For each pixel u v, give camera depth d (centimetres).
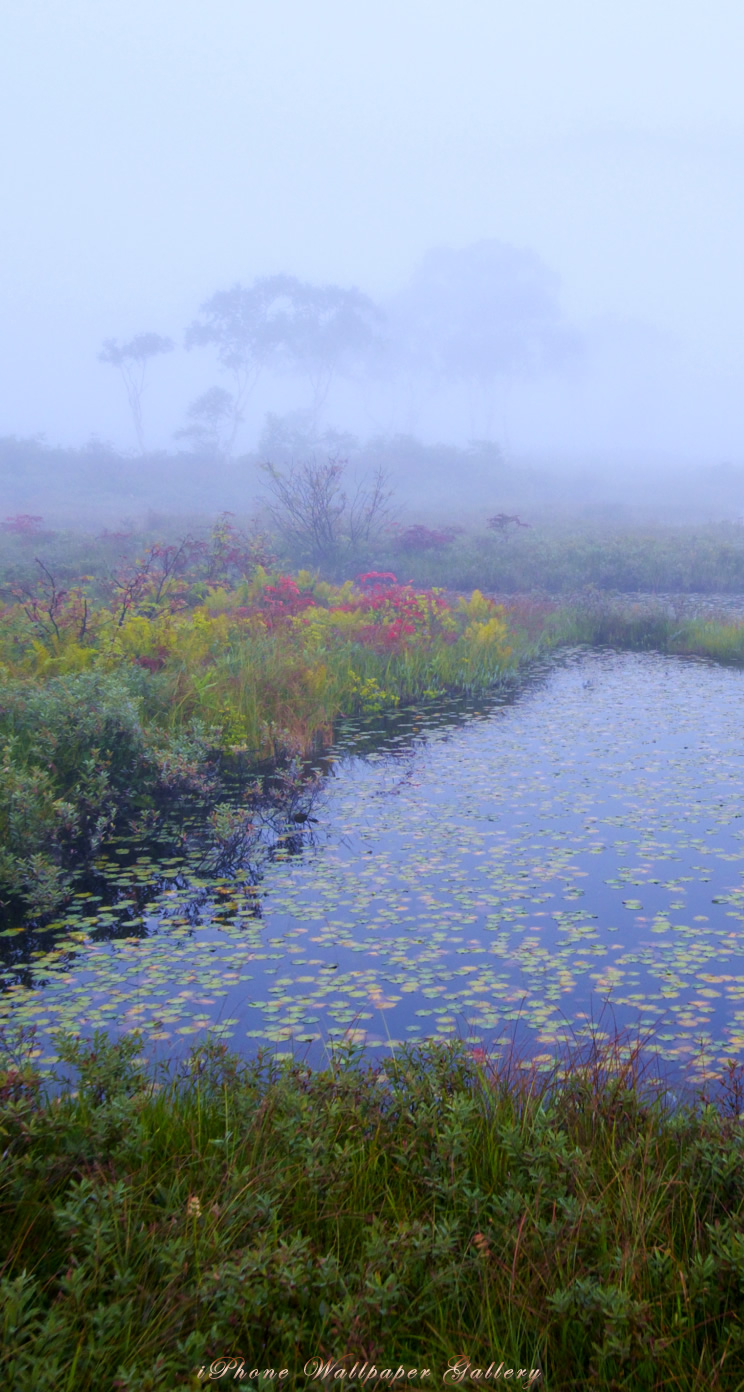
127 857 693
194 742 877
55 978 506
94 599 1520
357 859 677
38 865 618
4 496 4800
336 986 489
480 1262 243
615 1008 459
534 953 522
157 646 1136
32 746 782
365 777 882
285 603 1498
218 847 711
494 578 2442
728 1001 464
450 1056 356
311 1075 346
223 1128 316
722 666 1462
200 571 1934
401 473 5653
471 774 884
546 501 4888
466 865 659
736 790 819
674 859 661
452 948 532
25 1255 249
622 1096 329
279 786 857
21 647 1145
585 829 726
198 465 5962
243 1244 254
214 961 523
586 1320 225
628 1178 272
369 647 1394
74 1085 378
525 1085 350
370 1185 281
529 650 1551
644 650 1633
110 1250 241
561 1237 250
